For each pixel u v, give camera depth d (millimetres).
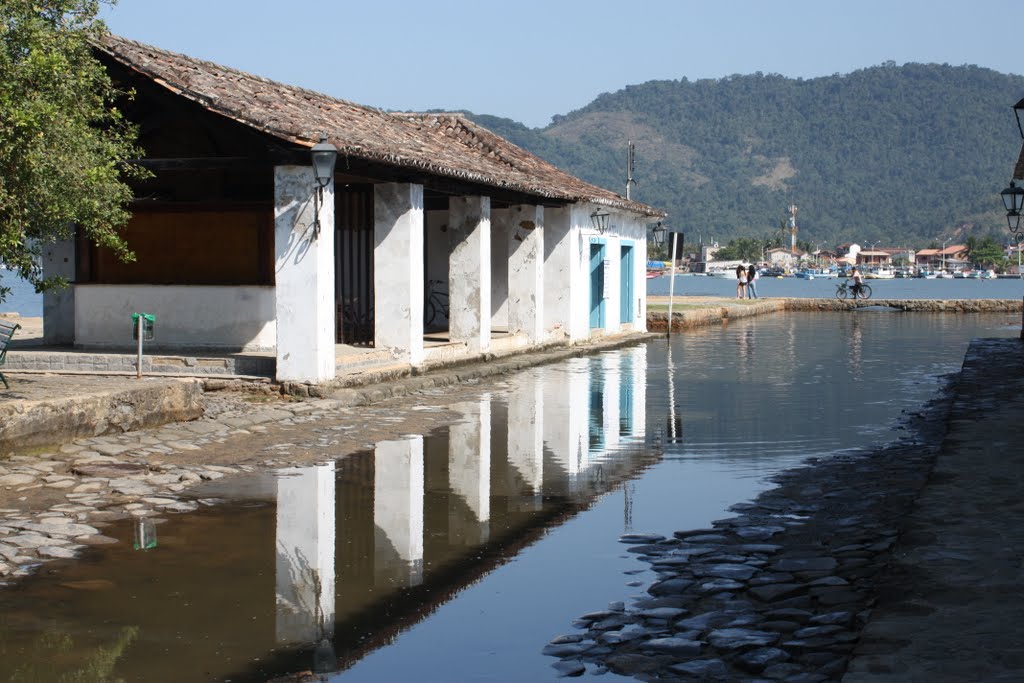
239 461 10359
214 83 14875
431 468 10258
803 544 7387
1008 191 20531
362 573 6805
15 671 5117
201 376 14695
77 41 10828
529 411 14281
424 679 5082
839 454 11039
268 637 5641
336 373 14977
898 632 4707
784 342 27906
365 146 14508
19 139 9688
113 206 11797
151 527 7844
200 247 16906
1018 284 170500
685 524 8070
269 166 14336
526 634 5695
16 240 10148
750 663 5152
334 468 10172
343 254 19016
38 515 8008
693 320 34469
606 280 27391
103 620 5871
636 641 5559
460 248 19422
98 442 10609
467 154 21375
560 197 22172
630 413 14180
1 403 9836
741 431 12688
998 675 4211
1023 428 10258
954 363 21812
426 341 19844
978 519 6629
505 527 8016
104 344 17047
